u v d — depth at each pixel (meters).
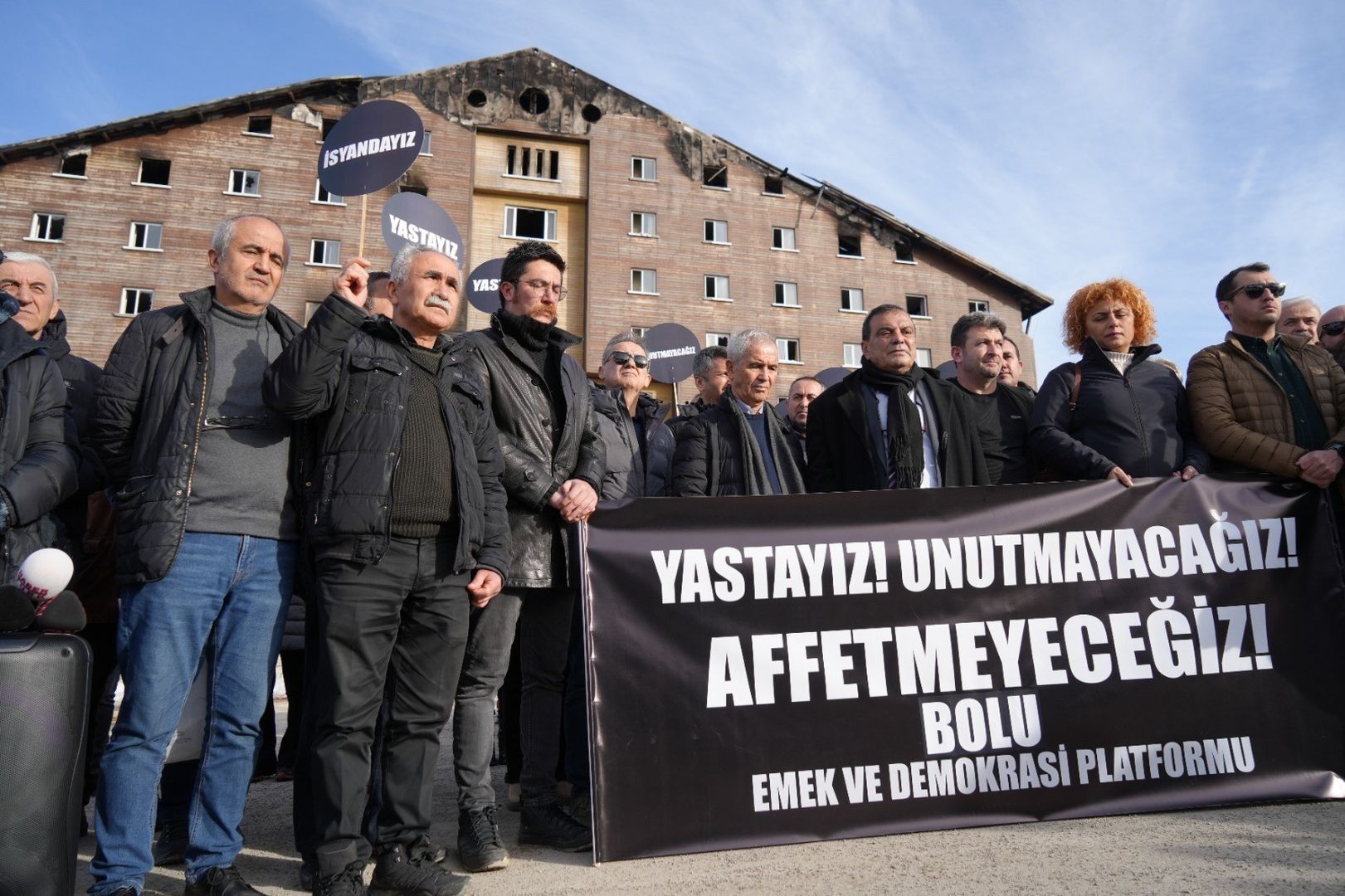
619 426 4.22
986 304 32.97
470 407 2.97
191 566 2.50
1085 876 2.44
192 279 26.36
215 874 2.49
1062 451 3.85
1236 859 2.55
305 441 2.75
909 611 3.24
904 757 3.08
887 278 32.25
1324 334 4.76
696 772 2.94
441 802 3.97
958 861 2.63
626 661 3.01
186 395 2.58
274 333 2.89
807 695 3.09
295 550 2.76
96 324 25.58
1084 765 3.18
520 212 29.69
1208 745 3.28
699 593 3.12
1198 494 3.58
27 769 1.94
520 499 3.13
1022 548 3.37
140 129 26.58
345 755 2.49
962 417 3.97
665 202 30.53
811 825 2.96
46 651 2.02
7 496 2.46
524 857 2.93
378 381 2.67
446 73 29.16
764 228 31.38
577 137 30.00
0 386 2.58
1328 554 3.58
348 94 28.39
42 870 1.94
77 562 3.32
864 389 4.02
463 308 27.27
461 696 3.02
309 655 2.83
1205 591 3.46
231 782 2.57
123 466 2.63
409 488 2.63
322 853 2.42
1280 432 3.76
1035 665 3.26
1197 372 4.00
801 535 3.24
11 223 25.61
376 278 4.22
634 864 2.77
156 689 2.44
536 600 3.26
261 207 27.00
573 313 29.38
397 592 2.60
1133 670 3.32
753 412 4.13
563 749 4.01
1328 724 3.38
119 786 2.38
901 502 3.36
